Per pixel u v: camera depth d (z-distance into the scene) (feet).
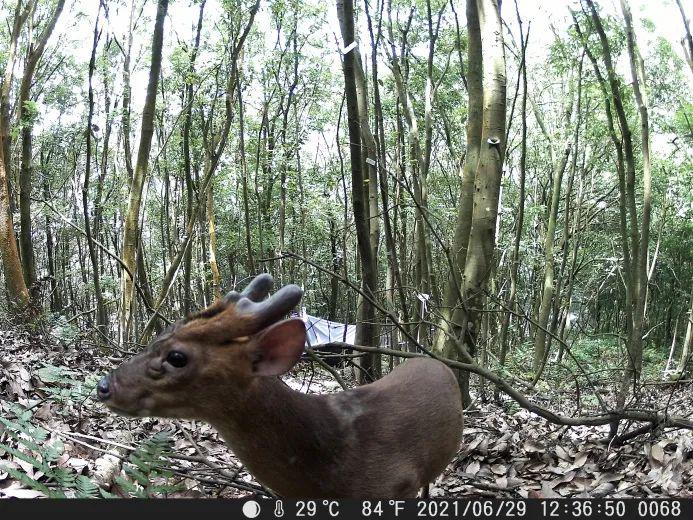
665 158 15.34
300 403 2.44
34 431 2.93
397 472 2.61
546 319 13.92
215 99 10.86
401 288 6.18
